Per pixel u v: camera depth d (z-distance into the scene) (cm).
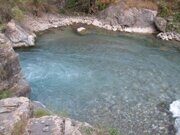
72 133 883
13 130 830
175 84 1841
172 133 1315
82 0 3344
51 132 845
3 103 953
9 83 1397
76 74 1883
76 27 2930
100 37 2720
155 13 3098
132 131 1320
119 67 2056
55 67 1967
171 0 3275
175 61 2262
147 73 1989
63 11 3281
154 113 1477
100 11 3288
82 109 1475
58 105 1496
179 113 1480
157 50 2508
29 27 2684
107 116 1427
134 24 3041
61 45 2412
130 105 1544
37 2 3050
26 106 943
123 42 2644
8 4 2578
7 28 2300
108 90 1697
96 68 2005
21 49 2245
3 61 1373
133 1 3194
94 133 965
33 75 1822
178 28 2992
